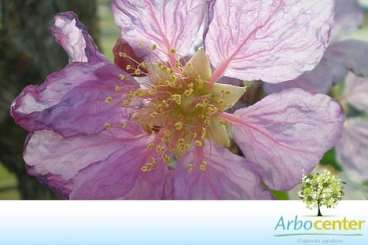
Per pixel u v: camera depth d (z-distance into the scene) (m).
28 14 0.21
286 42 0.14
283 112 0.14
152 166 0.14
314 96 0.14
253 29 0.14
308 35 0.13
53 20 0.14
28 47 0.21
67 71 0.14
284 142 0.14
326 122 0.14
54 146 0.14
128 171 0.14
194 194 0.14
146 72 0.15
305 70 0.14
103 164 0.14
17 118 0.14
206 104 0.15
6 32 0.21
